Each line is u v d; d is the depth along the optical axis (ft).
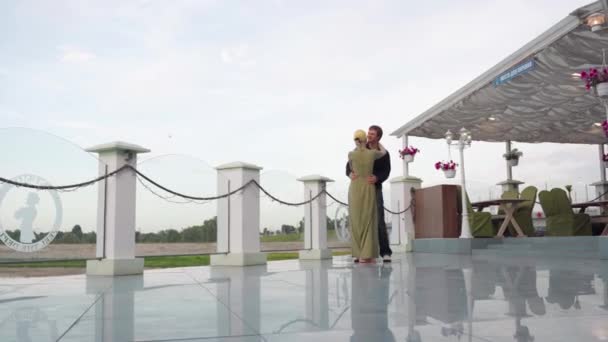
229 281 12.53
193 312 7.20
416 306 7.45
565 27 24.14
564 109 38.19
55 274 17.85
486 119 41.06
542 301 7.72
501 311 6.81
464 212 27.78
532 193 29.30
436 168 31.94
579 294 8.51
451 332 5.44
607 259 18.57
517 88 32.68
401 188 34.27
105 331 5.81
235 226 21.81
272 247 24.52
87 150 16.55
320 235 27.02
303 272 15.43
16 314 7.22
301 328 5.83
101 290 10.62
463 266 16.60
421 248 31.99
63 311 7.49
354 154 20.24
